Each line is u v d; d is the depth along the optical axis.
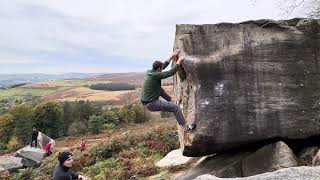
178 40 10.29
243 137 10.16
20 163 25.45
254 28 10.46
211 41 10.23
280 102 10.34
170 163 14.41
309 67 10.55
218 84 10.10
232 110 10.12
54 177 7.31
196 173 11.02
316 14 13.16
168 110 9.61
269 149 10.33
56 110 49.34
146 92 9.36
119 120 50.53
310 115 10.41
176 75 11.60
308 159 10.41
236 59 10.23
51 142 31.17
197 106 9.98
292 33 10.56
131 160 16.73
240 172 10.52
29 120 48.12
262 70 10.34
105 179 14.89
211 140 10.03
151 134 19.62
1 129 48.25
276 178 6.32
